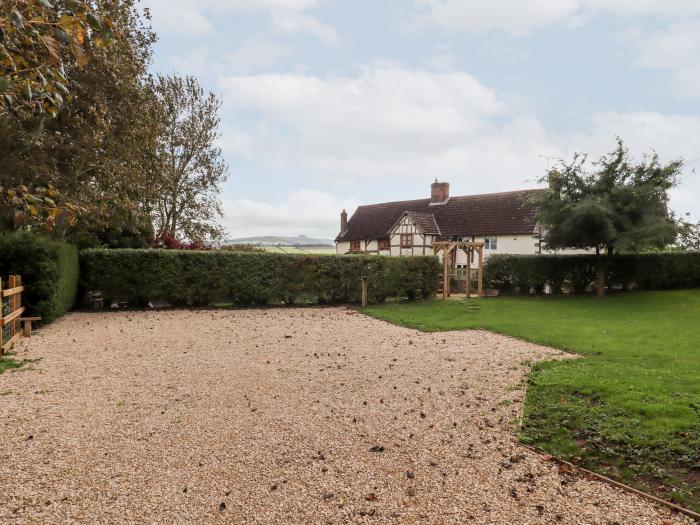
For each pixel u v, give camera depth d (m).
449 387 6.45
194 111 25.95
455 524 3.10
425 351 8.98
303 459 4.10
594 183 17.53
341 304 17.97
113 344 9.35
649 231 15.82
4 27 2.76
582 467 3.98
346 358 8.35
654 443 4.27
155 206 23.38
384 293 18.38
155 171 18.00
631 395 5.55
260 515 3.19
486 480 3.73
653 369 6.91
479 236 30.80
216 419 5.10
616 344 9.16
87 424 4.88
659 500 3.41
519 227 29.09
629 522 3.14
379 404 5.68
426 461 4.08
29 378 6.66
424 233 31.31
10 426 4.78
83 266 15.30
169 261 15.99
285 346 9.49
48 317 11.16
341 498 3.43
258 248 31.67
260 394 6.07
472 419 5.17
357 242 37.69
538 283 20.30
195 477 3.73
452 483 3.68
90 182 14.88
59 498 3.35
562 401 5.61
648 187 16.67
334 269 17.88
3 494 3.39
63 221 13.16
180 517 3.15
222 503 3.32
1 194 3.10
